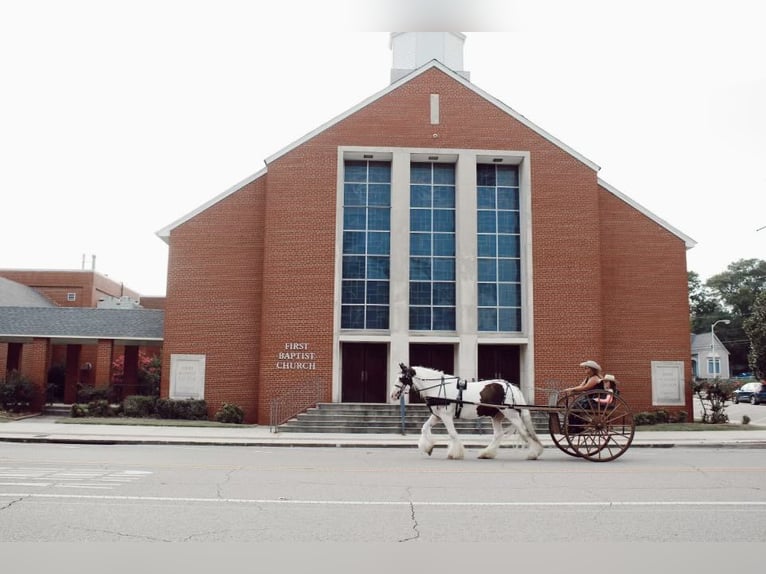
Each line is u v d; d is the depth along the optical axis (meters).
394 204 29.58
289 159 29.59
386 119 29.97
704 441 20.91
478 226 30.38
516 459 15.80
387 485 11.30
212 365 29.92
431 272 29.92
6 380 31.48
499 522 8.45
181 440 20.17
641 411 30.20
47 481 11.29
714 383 31.52
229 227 30.80
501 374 30.08
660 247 31.23
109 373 32.78
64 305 50.25
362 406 26.45
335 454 17.33
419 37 40.34
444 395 16.02
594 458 15.34
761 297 57.28
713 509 9.34
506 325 29.75
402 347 28.66
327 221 29.25
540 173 30.02
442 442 20.84
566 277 29.39
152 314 34.31
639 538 7.70
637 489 10.98
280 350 28.48
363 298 29.52
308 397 28.17
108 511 8.85
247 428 25.98
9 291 43.00
